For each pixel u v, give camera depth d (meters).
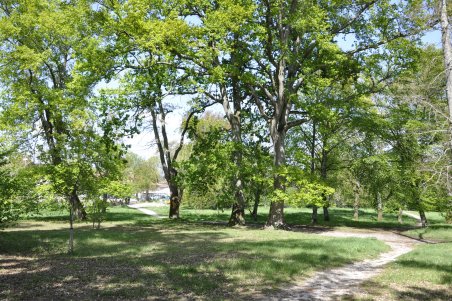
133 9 20.95
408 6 21.58
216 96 29.94
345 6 24.03
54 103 27.22
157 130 34.59
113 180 20.67
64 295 7.98
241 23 21.77
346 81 25.67
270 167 24.05
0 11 31.72
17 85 28.92
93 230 22.73
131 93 23.59
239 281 9.50
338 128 28.75
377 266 12.28
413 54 22.19
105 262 11.91
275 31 24.69
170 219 33.72
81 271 10.45
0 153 15.20
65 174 14.18
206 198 41.78
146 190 79.00
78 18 23.12
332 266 11.98
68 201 14.89
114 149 25.05
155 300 7.77
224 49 21.48
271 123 25.88
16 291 8.27
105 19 22.34
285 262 11.68
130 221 31.66
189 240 17.98
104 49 22.86
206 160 26.06
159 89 25.36
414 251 14.88
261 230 23.83
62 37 30.45
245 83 25.77
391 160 26.97
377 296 8.16
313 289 9.00
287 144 36.31
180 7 23.33
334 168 34.28
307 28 21.38
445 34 14.10
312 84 22.39
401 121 24.61
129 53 23.83
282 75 24.34
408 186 26.33
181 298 7.94
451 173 15.86
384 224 33.50
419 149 23.72
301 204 22.23
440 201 23.14
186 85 25.39
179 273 10.10
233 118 27.61
